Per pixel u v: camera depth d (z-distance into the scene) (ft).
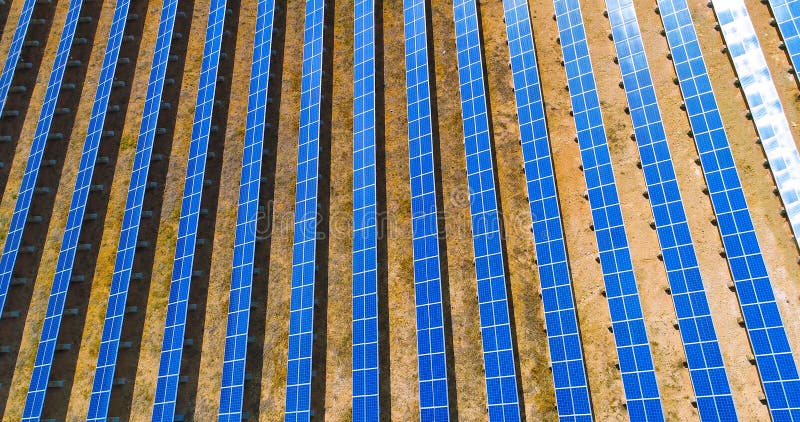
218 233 117.08
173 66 138.21
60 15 147.54
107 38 143.43
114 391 104.88
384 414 100.01
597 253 102.58
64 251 115.24
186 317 107.04
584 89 114.93
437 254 106.11
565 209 107.55
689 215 100.78
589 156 108.37
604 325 97.86
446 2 135.95
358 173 117.80
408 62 129.18
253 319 108.58
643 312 96.94
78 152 128.77
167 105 132.26
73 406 104.22
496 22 131.13
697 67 108.27
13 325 111.86
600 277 100.99
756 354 86.89
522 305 102.58
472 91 121.60
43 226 120.98
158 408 100.27
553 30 125.49
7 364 108.68
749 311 89.30
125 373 106.22
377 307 104.22
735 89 106.93
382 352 103.91
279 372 103.71
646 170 103.60
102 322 110.52
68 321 111.04
